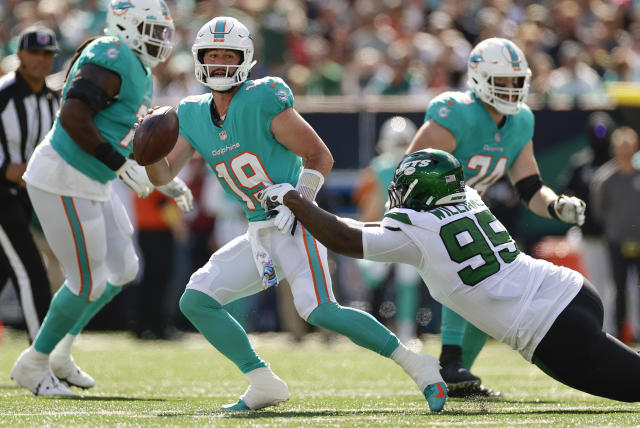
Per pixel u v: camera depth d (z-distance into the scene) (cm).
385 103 3161
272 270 1458
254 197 1500
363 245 1392
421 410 1518
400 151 2961
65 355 1867
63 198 1700
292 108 1471
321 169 1459
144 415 1442
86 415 1441
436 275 1415
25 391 1866
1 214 1956
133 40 1719
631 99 3092
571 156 3127
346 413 1472
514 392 1902
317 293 1462
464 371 1761
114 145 1712
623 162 2925
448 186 1420
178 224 3159
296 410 1526
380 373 2323
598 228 2980
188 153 1555
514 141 1797
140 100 1712
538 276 1418
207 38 1460
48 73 2011
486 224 1434
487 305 1411
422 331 3105
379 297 3098
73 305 1755
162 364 2508
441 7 4197
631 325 2962
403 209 1414
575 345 1393
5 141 1984
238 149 1480
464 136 1764
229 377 2227
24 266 1964
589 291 1423
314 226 1398
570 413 1465
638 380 1405
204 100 1523
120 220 1806
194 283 1512
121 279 1830
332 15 4275
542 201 1795
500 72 1714
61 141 1697
